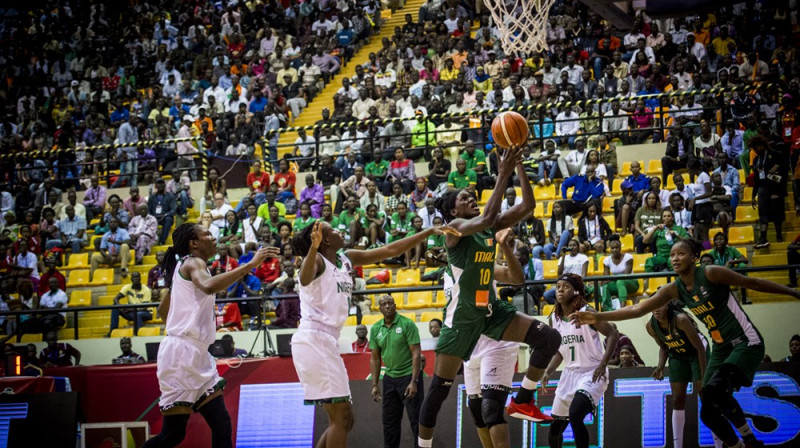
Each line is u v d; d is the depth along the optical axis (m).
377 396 9.88
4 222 19.08
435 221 15.31
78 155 21.75
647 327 9.09
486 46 21.88
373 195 16.81
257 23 26.72
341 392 6.67
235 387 10.49
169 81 24.27
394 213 16.17
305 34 25.70
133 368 11.13
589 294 13.37
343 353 11.20
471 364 7.57
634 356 10.89
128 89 24.84
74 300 16.44
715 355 7.41
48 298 15.76
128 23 28.38
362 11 25.55
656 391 9.57
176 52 25.81
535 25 14.25
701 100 18.52
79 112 24.28
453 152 18.98
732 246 14.95
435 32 23.64
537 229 15.25
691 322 8.53
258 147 21.09
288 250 14.88
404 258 15.87
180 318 7.28
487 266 6.84
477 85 20.69
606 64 20.95
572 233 15.37
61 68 26.70
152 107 23.30
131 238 17.58
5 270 16.92
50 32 28.27
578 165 17.08
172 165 20.56
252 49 25.56
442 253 14.02
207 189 18.81
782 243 14.69
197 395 7.28
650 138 18.42
